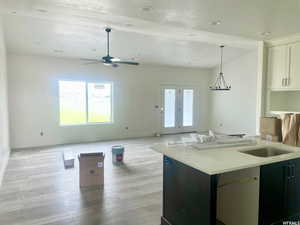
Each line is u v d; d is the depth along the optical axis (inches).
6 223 99.3
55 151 230.8
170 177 92.4
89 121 284.2
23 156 211.3
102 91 290.8
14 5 125.2
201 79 360.2
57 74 258.5
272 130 114.7
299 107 168.7
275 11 109.0
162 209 107.5
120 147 194.5
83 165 139.7
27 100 245.3
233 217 90.4
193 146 99.1
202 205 74.7
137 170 172.2
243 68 301.9
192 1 99.4
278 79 160.1
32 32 185.2
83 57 261.7
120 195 128.3
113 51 245.3
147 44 226.1
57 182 147.4
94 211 110.0
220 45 238.4
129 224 99.0
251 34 147.1
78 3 106.0
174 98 341.1
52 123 259.4
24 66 241.9
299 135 102.8
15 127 241.1
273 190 83.7
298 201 92.7
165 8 107.8
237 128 316.8
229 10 108.4
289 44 152.7
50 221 100.9
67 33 189.0
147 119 320.8
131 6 106.7
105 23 164.7
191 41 218.5
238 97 312.8
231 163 76.1
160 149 96.4
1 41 167.5
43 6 125.1
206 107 366.9
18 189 135.9
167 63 312.8
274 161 82.2
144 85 315.3
